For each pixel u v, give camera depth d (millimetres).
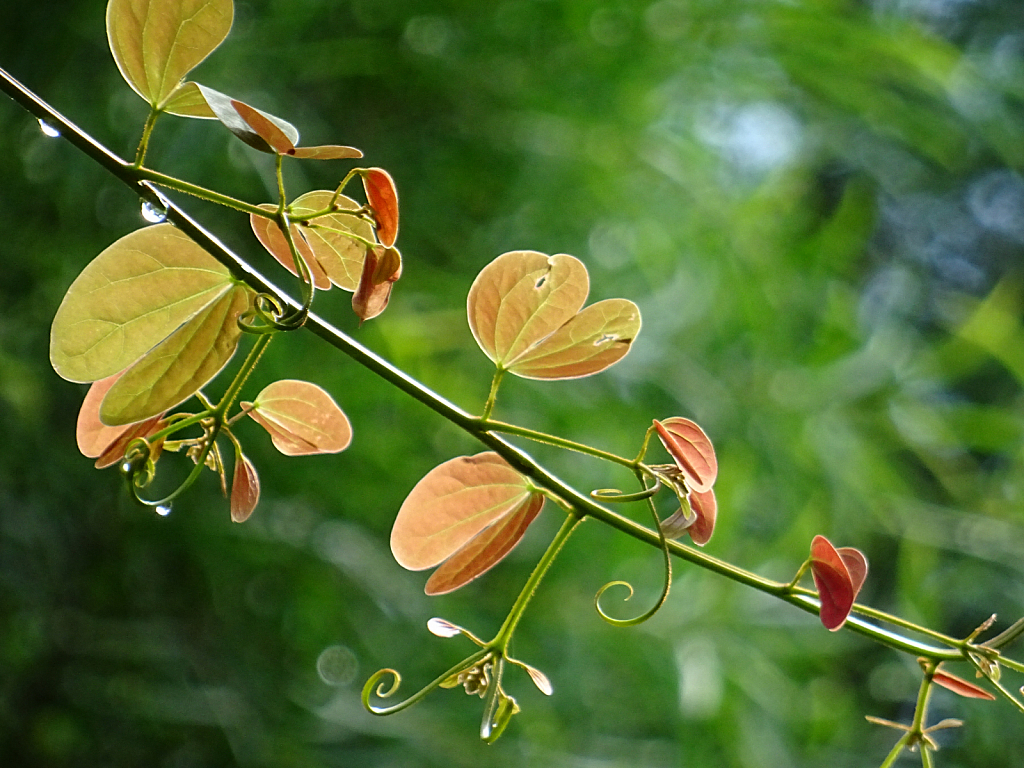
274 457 1830
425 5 1963
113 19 838
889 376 2152
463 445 1887
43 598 1814
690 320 2094
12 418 1722
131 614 1887
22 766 1771
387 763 1813
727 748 1876
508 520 869
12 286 1785
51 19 1748
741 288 2066
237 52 1812
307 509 1876
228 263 844
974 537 2158
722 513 1924
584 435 1972
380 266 844
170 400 850
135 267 846
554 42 2059
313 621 1888
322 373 1795
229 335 851
